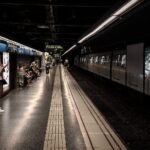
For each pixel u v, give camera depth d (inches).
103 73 1032.2
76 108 474.0
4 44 535.8
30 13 568.1
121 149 261.3
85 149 255.4
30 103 508.4
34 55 1219.2
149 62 512.1
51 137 292.2
